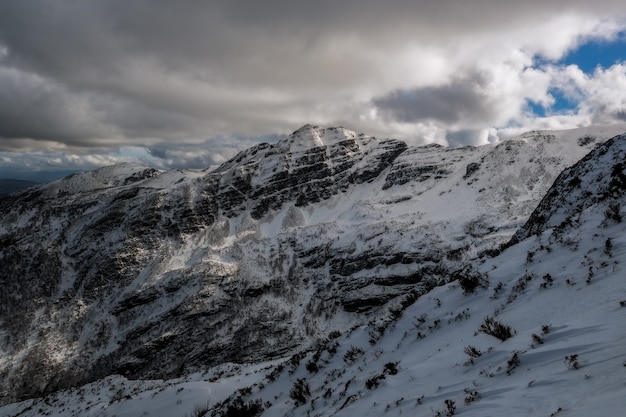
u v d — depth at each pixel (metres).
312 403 16.62
